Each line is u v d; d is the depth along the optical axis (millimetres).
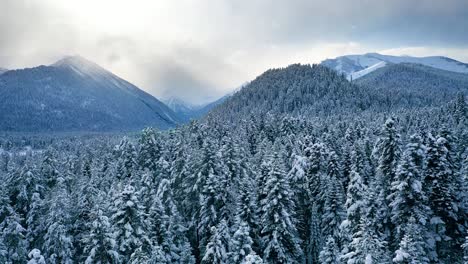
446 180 36156
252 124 104938
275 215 37094
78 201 43156
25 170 50438
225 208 43031
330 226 42188
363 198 35688
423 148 36844
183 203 48906
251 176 54250
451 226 36594
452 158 41875
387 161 40906
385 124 41469
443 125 43938
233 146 53219
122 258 32500
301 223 46594
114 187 45656
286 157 59750
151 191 43188
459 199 37344
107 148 114438
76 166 82875
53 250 37938
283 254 36781
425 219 33500
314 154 50406
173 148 73000
